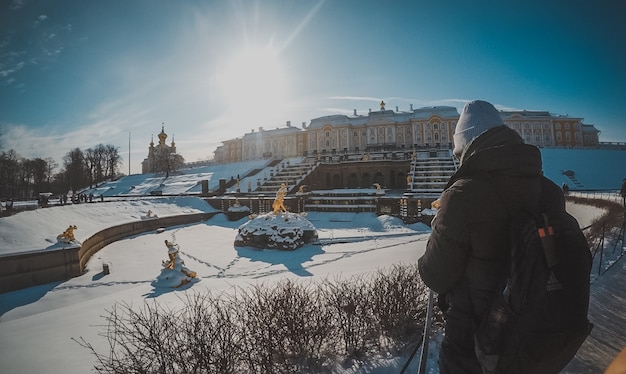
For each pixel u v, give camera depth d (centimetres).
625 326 507
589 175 5138
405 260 1316
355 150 7856
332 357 454
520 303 148
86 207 2830
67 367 525
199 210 3866
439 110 7994
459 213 174
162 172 8456
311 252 2056
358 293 562
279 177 5122
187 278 1313
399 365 424
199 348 424
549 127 8388
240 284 1096
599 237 1164
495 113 223
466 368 179
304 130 9225
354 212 3641
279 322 456
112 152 9575
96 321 783
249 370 420
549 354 144
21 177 7081
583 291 148
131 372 411
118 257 2080
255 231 2262
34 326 780
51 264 1622
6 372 523
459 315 188
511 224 164
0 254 1508
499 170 174
